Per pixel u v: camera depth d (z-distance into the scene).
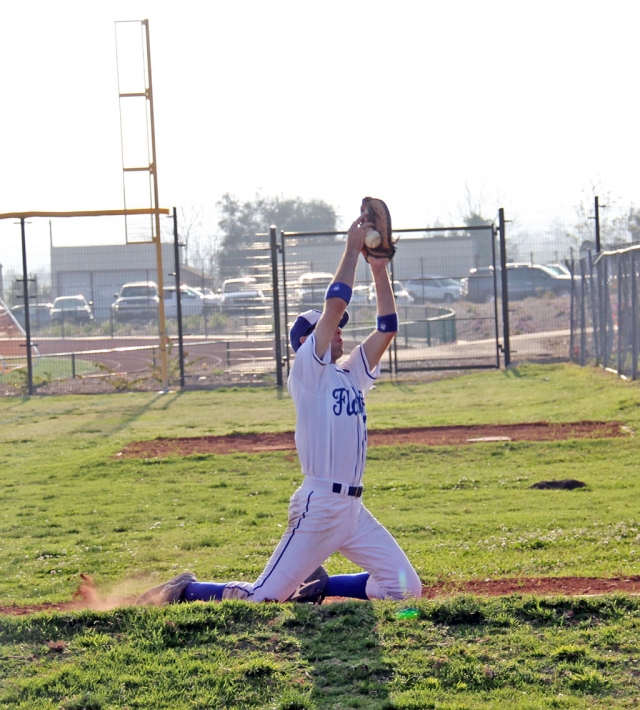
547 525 31.23
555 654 16.17
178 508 37.31
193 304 124.06
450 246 132.50
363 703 14.65
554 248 98.88
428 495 37.78
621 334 69.56
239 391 83.00
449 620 17.67
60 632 17.55
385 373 90.19
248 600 18.75
